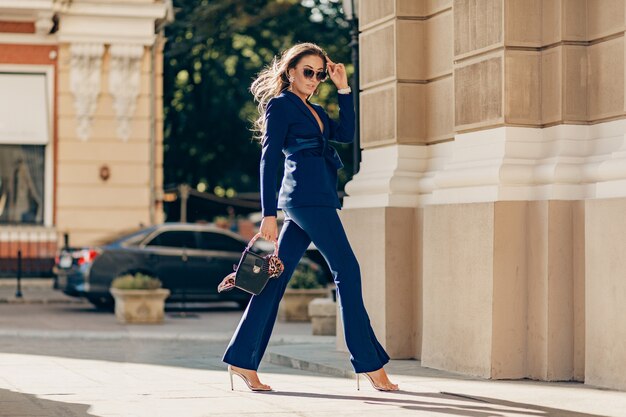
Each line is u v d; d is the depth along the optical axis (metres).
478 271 9.41
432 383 8.95
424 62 11.09
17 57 28.41
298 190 8.21
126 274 21.89
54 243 28.50
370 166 11.55
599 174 8.88
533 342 9.26
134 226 28.80
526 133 9.45
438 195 10.16
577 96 9.23
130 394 8.50
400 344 10.97
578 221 9.07
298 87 8.42
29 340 15.20
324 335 15.61
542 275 9.15
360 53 11.73
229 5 36.38
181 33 38.06
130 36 28.55
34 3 27.45
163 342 15.12
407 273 11.01
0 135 28.41
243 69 43.66
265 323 8.53
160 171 29.41
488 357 9.27
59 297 24.78
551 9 9.34
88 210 28.70
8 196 28.56
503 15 9.38
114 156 28.73
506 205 9.29
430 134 11.02
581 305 9.05
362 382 9.27
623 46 8.80
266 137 8.25
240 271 8.31
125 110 28.69
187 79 42.44
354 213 11.50
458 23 10.02
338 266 8.26
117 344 14.63
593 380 8.76
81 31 28.39
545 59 9.41
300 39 41.75
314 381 9.41
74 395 8.46
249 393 8.51
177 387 8.99
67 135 28.59
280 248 8.44
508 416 7.27
